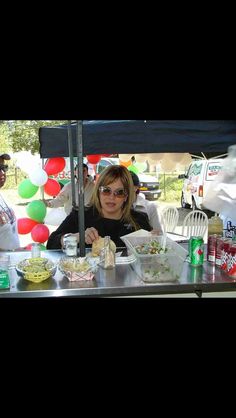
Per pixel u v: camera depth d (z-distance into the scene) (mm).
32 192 3396
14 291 1453
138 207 2832
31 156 3523
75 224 2381
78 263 1587
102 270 1718
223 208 2334
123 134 2117
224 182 2328
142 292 1521
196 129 2064
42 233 3258
